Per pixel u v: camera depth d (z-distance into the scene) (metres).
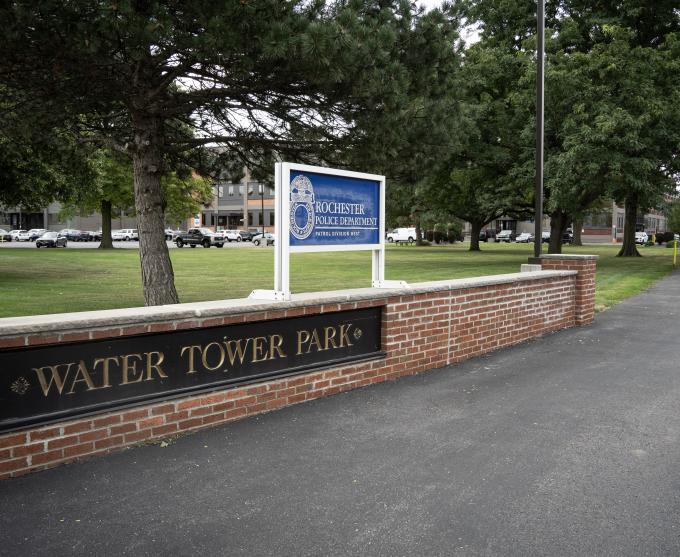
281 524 3.35
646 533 3.29
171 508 3.52
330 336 5.95
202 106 9.58
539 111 11.82
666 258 35.69
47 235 51.53
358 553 3.07
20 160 18.97
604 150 21.75
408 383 6.45
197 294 14.68
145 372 4.50
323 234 6.06
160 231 9.91
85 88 8.32
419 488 3.84
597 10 26.38
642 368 7.25
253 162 11.77
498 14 27.50
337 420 5.16
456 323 7.50
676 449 4.56
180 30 6.87
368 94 8.20
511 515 3.49
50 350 3.98
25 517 3.38
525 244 70.25
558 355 8.01
